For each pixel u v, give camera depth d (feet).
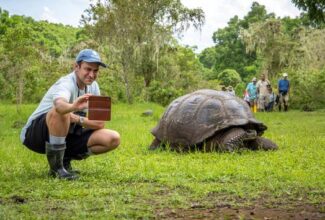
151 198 14.20
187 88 114.73
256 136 26.55
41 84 86.84
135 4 89.76
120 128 40.50
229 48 222.07
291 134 36.14
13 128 42.63
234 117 26.45
